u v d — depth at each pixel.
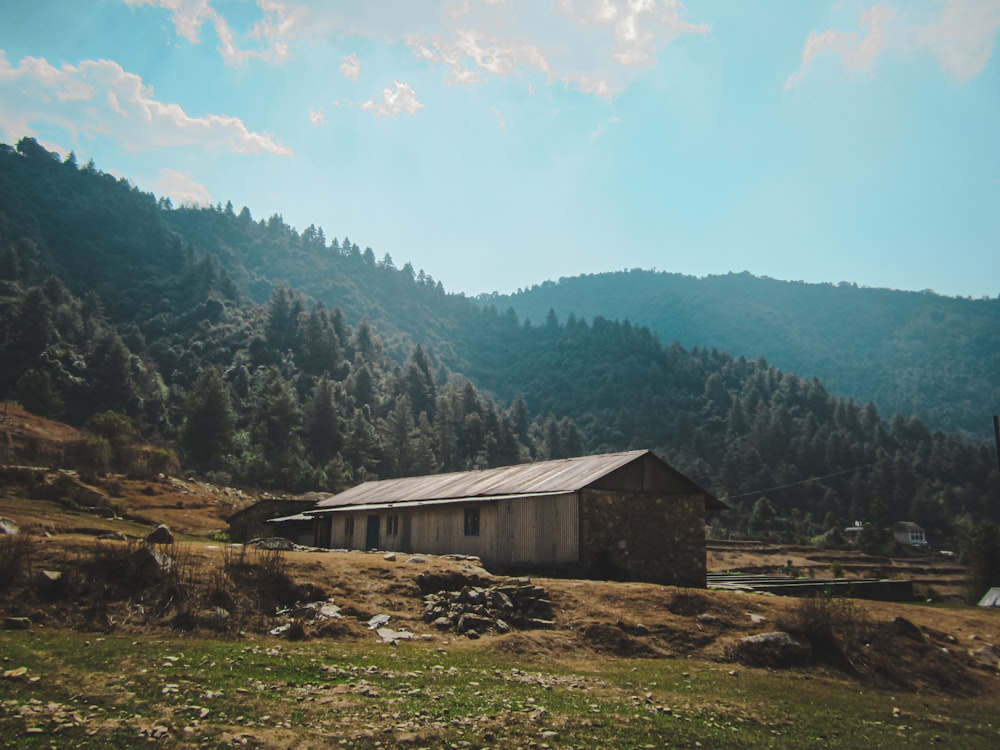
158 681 9.62
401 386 171.75
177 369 161.12
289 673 10.83
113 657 10.48
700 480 153.00
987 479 149.00
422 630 15.05
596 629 16.02
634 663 14.63
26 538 13.90
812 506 142.50
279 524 46.09
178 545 16.84
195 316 188.12
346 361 180.00
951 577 81.62
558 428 176.50
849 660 16.50
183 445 108.44
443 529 30.61
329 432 125.94
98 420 77.12
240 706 9.04
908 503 140.62
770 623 17.53
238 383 149.88
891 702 14.13
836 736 10.93
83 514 42.38
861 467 152.88
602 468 25.75
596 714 10.48
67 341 142.38
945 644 19.14
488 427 153.00
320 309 195.75
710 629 17.14
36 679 9.10
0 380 121.75
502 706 10.36
